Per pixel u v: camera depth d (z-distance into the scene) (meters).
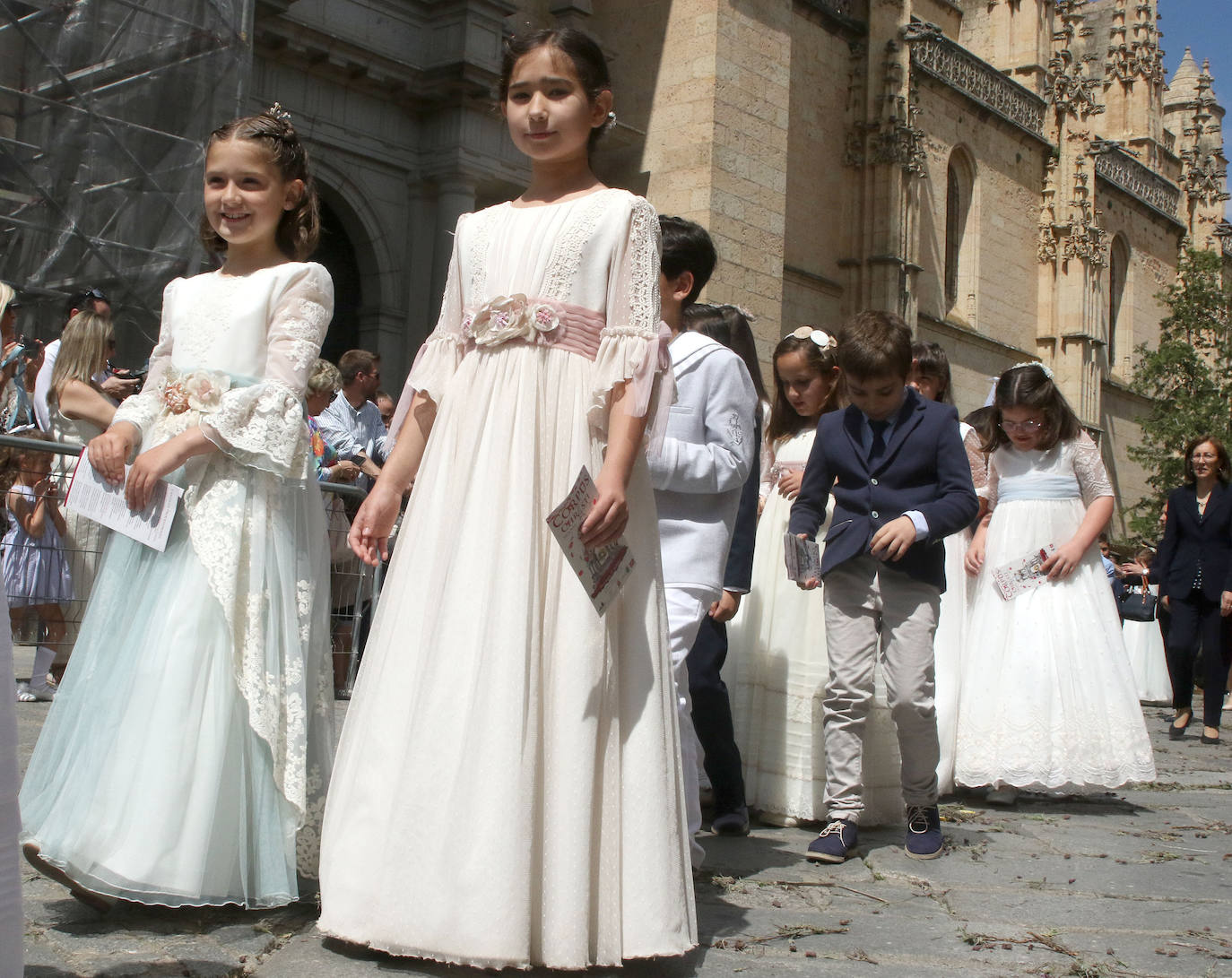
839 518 4.79
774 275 19.97
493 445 3.09
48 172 12.30
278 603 3.41
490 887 2.79
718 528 4.12
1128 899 4.16
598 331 3.19
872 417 4.79
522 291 3.18
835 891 4.10
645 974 3.03
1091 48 44.78
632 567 3.13
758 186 19.73
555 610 3.01
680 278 4.21
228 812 3.22
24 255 12.09
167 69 13.02
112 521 3.34
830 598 4.78
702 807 5.56
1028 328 33.16
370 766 3.05
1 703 2.17
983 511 6.73
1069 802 6.50
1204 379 30.33
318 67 15.34
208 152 3.64
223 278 3.63
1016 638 6.40
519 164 16.97
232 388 3.46
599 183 3.44
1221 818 6.07
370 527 3.33
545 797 2.91
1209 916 3.96
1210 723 10.05
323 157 15.52
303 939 3.13
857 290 25.97
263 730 3.26
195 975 2.84
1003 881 4.35
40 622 7.04
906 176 26.19
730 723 5.04
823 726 5.19
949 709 6.25
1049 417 6.59
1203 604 10.31
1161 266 41.00
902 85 26.23
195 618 3.25
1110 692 6.37
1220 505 10.21
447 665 2.94
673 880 3.00
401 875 2.88
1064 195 33.59
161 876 3.09
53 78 12.53
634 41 19.81
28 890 3.54
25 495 6.88
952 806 6.16
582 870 2.88
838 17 25.70
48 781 3.32
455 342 3.35
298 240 3.76
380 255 16.22
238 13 13.37
